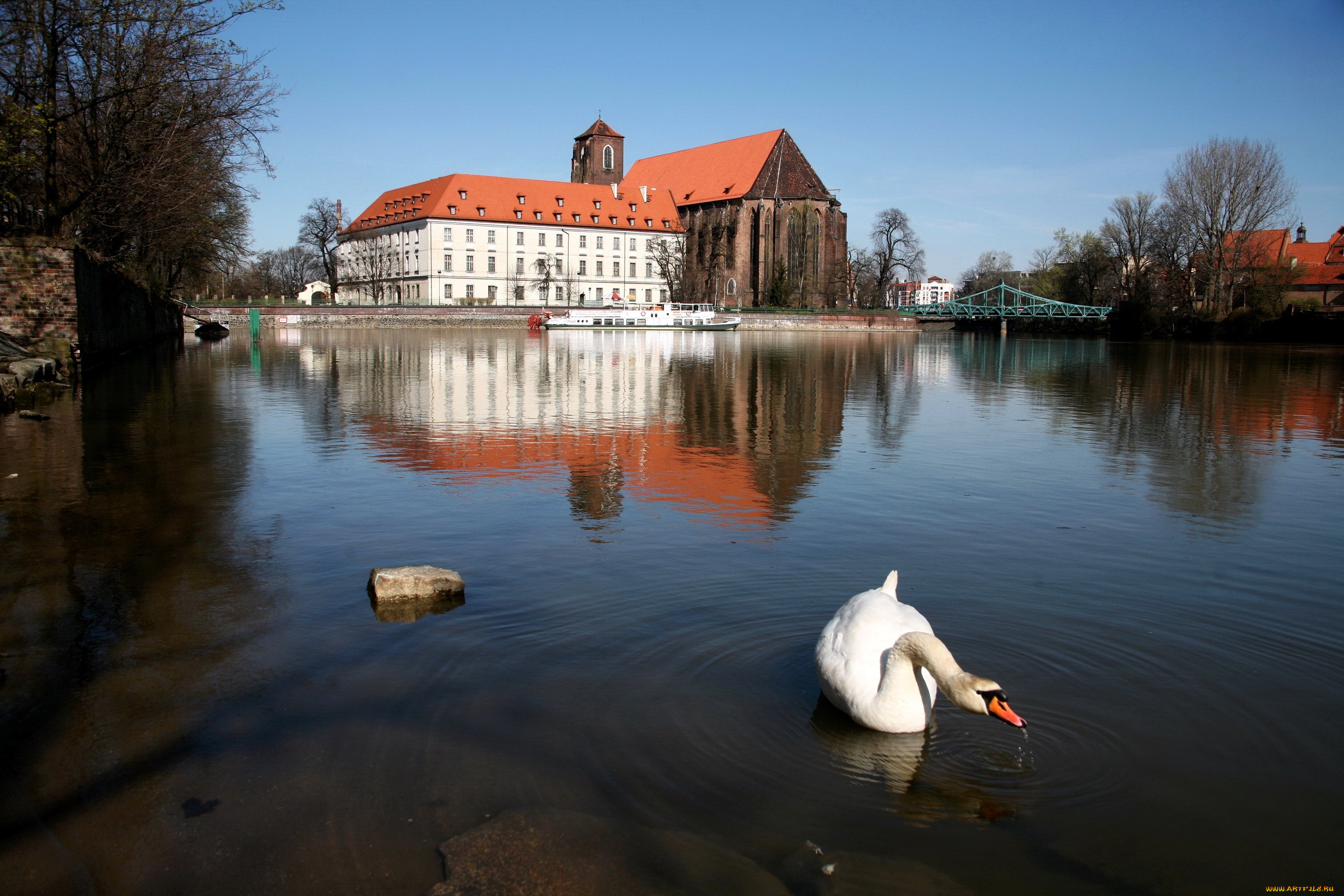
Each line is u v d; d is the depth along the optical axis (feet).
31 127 92.22
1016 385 113.39
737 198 459.73
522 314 383.24
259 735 19.03
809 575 30.07
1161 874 15.03
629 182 542.16
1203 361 175.83
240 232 189.06
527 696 20.85
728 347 220.23
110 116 105.60
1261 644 24.40
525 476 47.37
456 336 262.06
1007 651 23.70
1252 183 280.10
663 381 110.22
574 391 94.53
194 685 21.35
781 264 442.91
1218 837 16.02
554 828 15.94
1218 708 20.63
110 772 17.65
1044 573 30.68
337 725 19.42
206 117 108.37
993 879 14.82
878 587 28.78
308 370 120.37
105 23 96.99
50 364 86.94
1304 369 148.36
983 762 18.43
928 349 233.55
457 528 36.11
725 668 22.52
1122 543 34.88
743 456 54.29
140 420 67.05
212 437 59.26
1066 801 17.04
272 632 24.61
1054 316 376.27
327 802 16.66
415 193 476.54
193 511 38.63
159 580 29.12
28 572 29.84
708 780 17.56
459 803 16.62
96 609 26.35
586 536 35.01
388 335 266.16
